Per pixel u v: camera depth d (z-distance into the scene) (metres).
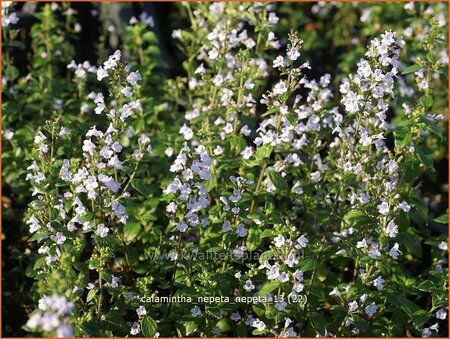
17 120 1.37
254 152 1.06
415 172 1.11
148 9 1.73
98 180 0.97
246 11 1.30
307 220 1.17
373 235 1.04
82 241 1.00
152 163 1.20
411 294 1.18
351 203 1.05
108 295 1.08
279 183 1.03
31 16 1.53
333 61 1.80
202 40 1.29
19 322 1.13
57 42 1.42
